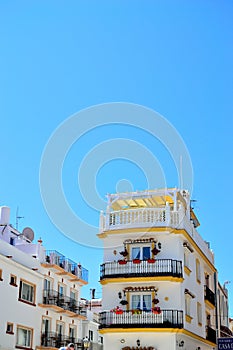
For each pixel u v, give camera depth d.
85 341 37.34
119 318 33.47
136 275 34.28
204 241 44.56
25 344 38.28
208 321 43.12
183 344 34.22
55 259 44.75
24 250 42.72
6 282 35.88
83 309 50.09
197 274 40.53
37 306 40.69
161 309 33.44
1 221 43.31
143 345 32.91
